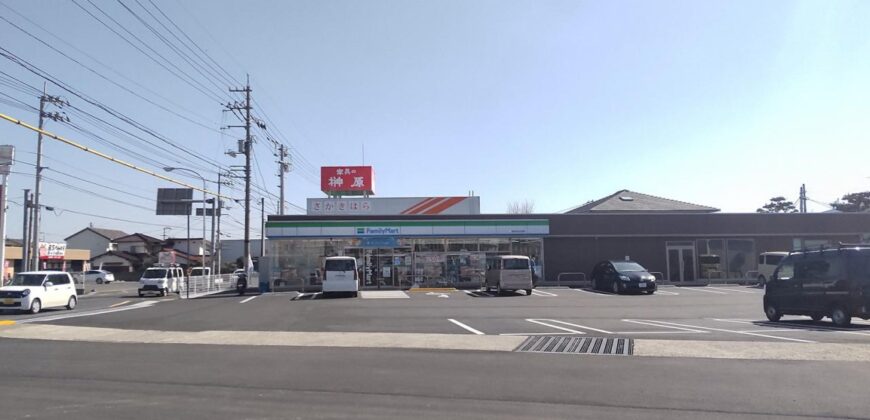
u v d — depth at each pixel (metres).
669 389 8.72
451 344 13.17
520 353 12.02
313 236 35.50
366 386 9.01
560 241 36.84
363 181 43.62
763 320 17.64
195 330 16.44
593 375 9.75
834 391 8.53
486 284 32.50
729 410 7.55
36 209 35.41
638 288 28.84
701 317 18.45
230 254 94.00
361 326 16.75
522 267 29.25
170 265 49.91
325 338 14.29
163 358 11.79
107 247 87.00
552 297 27.19
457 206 40.44
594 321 17.47
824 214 37.94
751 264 37.44
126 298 36.28
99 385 9.18
